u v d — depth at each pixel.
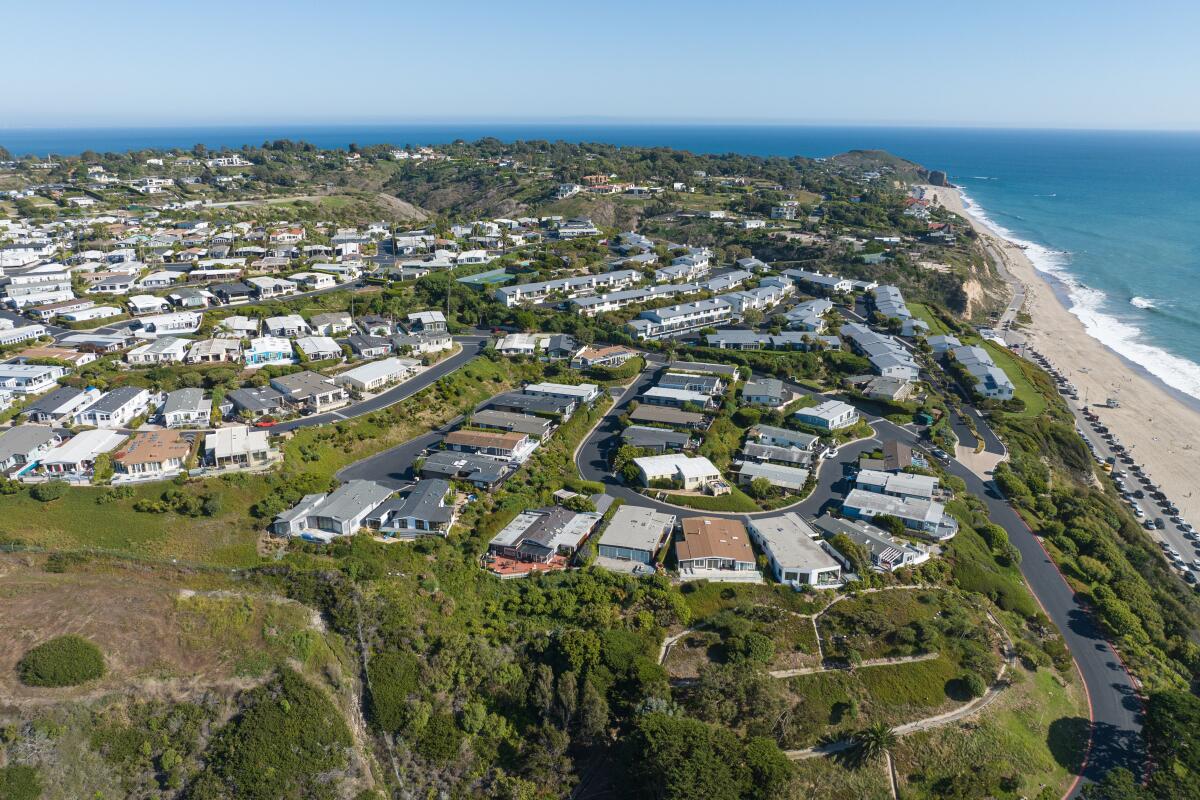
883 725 70.88
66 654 65.81
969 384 148.38
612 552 90.88
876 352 154.88
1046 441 132.00
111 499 87.44
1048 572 96.75
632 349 159.50
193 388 120.31
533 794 66.62
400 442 114.12
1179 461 136.75
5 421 105.31
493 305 170.38
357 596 78.69
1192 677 83.81
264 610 75.19
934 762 70.69
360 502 92.25
